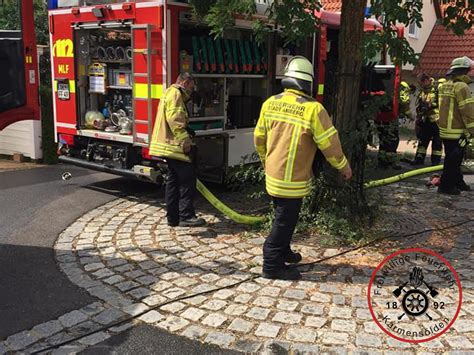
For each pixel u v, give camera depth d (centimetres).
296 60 426
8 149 1007
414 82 1744
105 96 734
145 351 342
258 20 588
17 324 376
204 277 449
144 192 751
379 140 604
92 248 523
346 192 559
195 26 648
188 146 555
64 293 423
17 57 437
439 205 672
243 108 745
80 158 757
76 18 695
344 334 356
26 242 543
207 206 671
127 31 675
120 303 405
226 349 343
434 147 995
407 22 484
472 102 683
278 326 368
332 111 564
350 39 537
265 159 440
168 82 607
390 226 574
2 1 861
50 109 950
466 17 559
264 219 584
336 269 462
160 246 524
